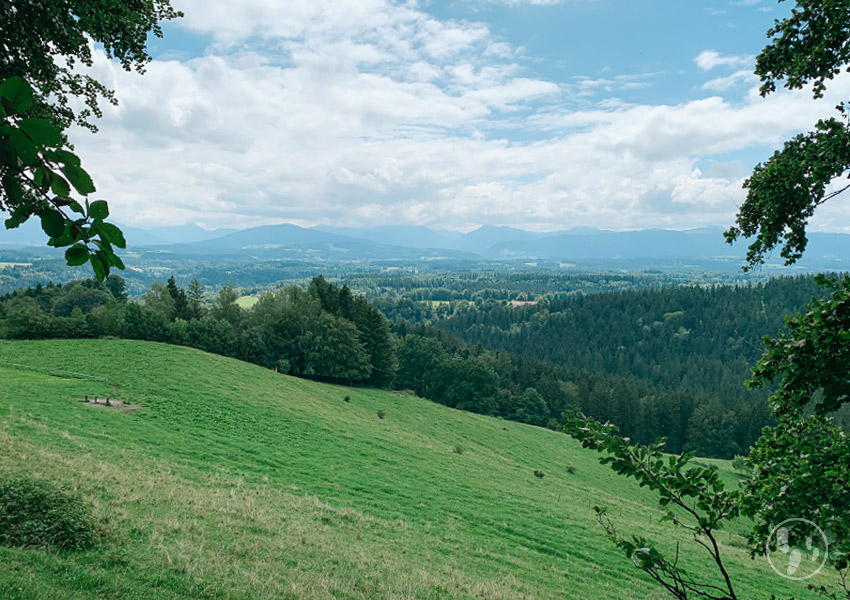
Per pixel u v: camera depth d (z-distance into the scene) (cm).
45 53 715
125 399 3944
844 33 572
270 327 7938
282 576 1249
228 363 6309
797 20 604
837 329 422
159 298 8225
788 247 661
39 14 625
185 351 6269
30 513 1110
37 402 3228
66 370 4694
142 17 892
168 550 1209
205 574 1104
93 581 895
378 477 3219
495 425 7756
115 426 3069
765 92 671
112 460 2167
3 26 619
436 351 10069
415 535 2183
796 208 632
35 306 8869
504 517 2872
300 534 1706
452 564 1881
